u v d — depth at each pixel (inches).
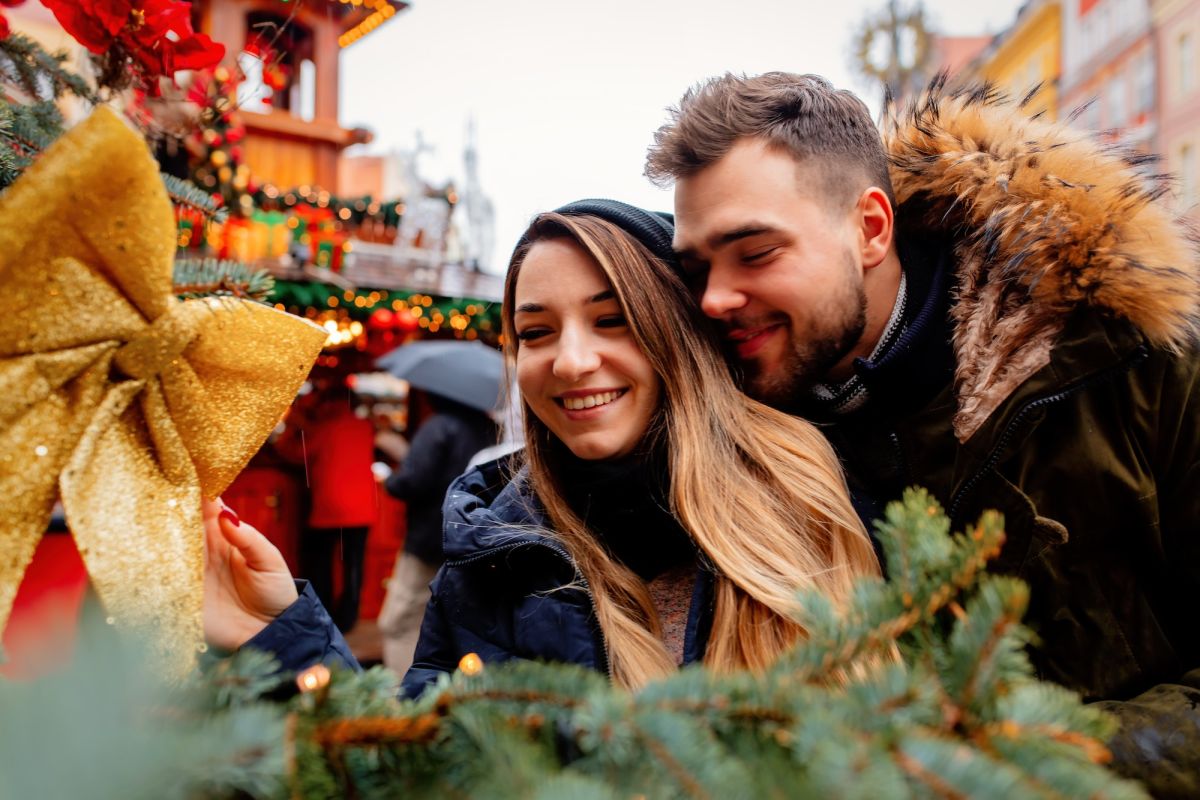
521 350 49.2
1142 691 44.6
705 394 47.2
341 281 176.2
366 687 24.3
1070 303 44.3
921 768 17.0
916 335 48.6
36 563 31.4
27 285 23.9
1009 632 21.3
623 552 48.3
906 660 26.7
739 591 43.1
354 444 157.4
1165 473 44.6
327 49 258.2
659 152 47.9
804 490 45.6
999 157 49.1
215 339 27.0
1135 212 43.8
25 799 15.5
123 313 25.1
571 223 46.8
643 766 18.8
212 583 35.1
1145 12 487.8
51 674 18.2
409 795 20.1
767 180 45.2
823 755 16.6
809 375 48.6
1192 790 37.8
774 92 46.7
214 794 18.6
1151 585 46.1
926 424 48.6
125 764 16.3
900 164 52.8
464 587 47.3
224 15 141.1
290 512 163.8
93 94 45.3
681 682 21.8
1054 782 17.1
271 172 253.6
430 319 210.8
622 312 46.6
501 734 20.1
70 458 24.5
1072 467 44.9
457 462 135.1
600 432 46.7
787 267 45.7
